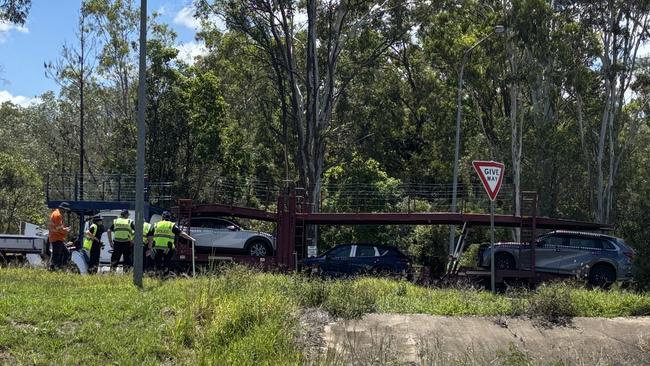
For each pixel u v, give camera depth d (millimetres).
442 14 34156
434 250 28312
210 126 36812
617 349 8914
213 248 19406
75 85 42000
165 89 37531
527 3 30906
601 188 34375
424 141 43062
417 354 8086
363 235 29031
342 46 34938
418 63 43125
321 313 9258
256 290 9266
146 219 23141
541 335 9305
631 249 19594
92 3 39594
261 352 7020
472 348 8328
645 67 36750
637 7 33594
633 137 39688
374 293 10883
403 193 31891
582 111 37344
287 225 21844
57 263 16000
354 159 36000
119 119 42094
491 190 12445
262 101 42219
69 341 7180
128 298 9234
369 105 41406
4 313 7875
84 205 24484
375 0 35312
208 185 37625
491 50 32531
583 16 34219
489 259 21719
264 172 43188
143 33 12805
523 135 34688
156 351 7090
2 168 38344
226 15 34688
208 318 8047
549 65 32375
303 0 35406
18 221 37031
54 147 49656
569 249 20516
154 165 37594
